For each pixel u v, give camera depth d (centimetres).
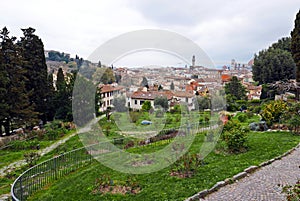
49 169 807
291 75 3525
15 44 1920
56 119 2098
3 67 1745
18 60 1856
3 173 964
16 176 920
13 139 1505
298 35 2323
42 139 1490
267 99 2775
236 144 922
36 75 2148
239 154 886
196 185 617
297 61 2373
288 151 888
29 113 1886
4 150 1314
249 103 2862
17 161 1113
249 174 684
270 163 772
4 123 1841
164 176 691
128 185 652
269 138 1116
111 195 605
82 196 618
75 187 675
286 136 1158
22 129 1870
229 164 764
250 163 761
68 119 2033
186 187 611
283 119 1412
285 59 3581
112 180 680
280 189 585
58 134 1530
